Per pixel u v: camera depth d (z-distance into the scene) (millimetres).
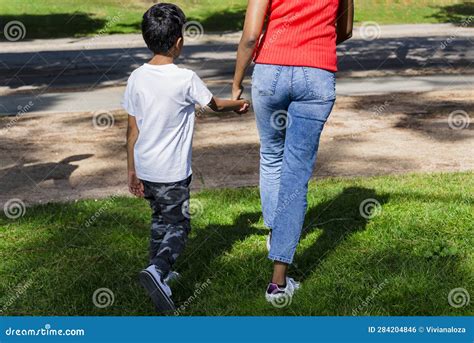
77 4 27547
